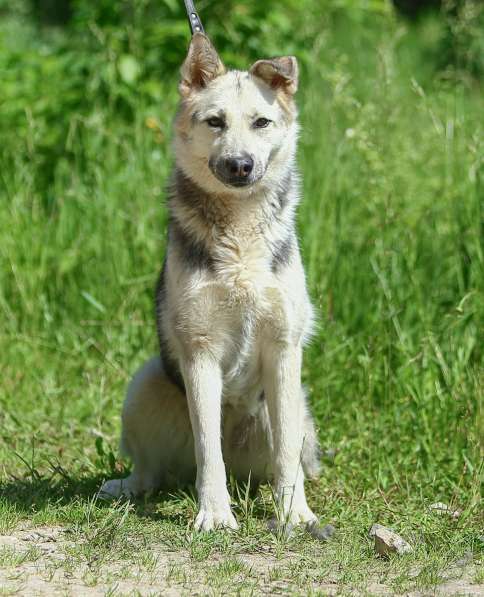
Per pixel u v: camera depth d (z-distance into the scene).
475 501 8.80
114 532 7.75
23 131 15.55
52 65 16.27
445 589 6.90
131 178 13.84
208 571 7.11
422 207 12.83
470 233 12.18
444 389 10.74
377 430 10.34
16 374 12.33
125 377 12.14
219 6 15.82
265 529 8.31
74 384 12.35
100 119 14.45
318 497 9.38
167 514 8.82
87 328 13.17
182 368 8.68
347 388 11.21
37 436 10.74
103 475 9.91
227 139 8.44
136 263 13.36
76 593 6.59
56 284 13.63
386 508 8.86
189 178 8.69
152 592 6.67
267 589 6.82
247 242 8.48
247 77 8.88
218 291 8.47
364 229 12.68
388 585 7.01
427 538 8.12
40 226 14.02
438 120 13.65
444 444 10.30
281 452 8.62
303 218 12.63
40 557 7.34
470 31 15.36
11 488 9.20
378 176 12.84
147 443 9.62
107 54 15.28
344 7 18.02
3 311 13.32
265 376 8.86
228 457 9.61
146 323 12.80
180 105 8.95
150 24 16.06
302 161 13.51
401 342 11.09
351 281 12.18
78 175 14.59
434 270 12.31
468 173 12.63
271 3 16.06
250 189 8.45
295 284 8.67
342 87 14.48
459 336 11.24
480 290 11.61
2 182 15.12
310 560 7.49
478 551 7.80
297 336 8.73
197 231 8.55
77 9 16.80
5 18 34.94
